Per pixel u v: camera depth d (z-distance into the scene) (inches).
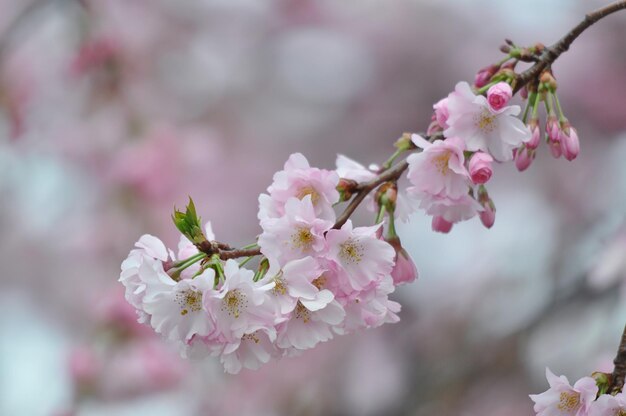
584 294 103.7
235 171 127.1
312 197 55.9
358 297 55.3
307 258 54.7
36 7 117.1
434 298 126.4
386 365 124.0
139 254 55.3
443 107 56.5
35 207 128.3
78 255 122.6
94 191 123.4
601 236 96.7
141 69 125.0
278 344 55.0
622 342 56.2
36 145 122.6
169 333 54.6
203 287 54.3
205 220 125.3
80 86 120.6
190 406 115.1
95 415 103.0
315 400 124.0
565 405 56.2
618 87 126.1
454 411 112.0
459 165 56.2
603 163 126.5
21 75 123.6
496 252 125.5
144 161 116.0
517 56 57.9
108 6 124.4
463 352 115.4
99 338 103.0
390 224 57.2
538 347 109.9
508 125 56.3
